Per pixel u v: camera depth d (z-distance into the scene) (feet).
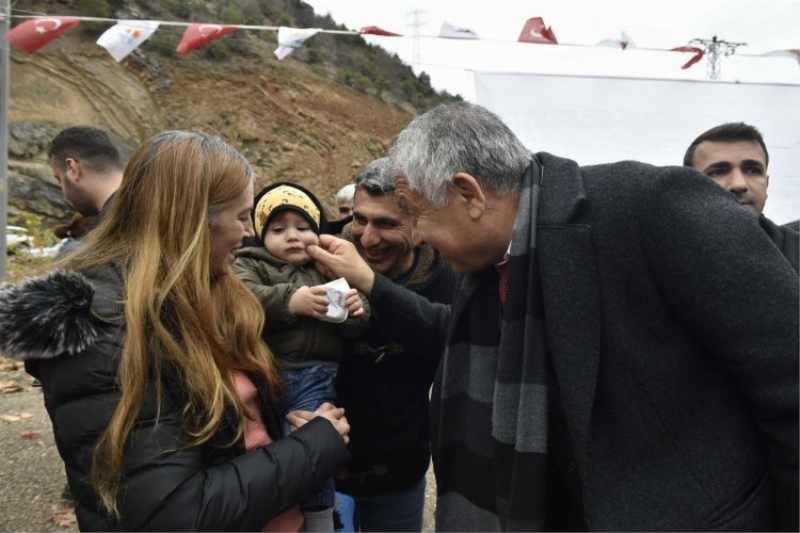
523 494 3.71
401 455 6.23
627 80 7.29
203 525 3.56
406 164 4.15
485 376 4.34
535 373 3.80
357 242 6.59
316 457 4.18
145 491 3.50
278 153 70.28
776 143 7.29
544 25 9.58
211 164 4.16
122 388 3.53
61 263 4.18
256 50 76.38
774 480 3.51
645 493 3.59
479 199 3.99
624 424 3.68
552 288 3.73
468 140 3.97
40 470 10.35
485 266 4.40
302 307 5.20
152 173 4.10
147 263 3.91
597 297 3.70
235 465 3.90
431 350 5.91
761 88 7.30
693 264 3.44
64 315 3.48
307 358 5.40
